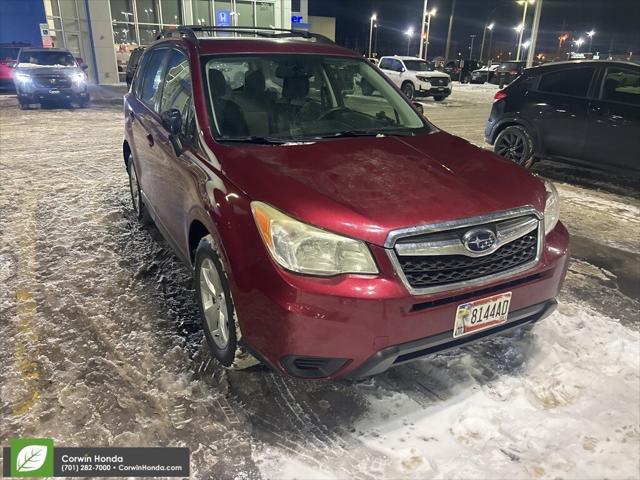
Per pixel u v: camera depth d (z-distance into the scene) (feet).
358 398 8.23
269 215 7.00
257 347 7.30
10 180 20.93
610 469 6.79
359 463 6.94
